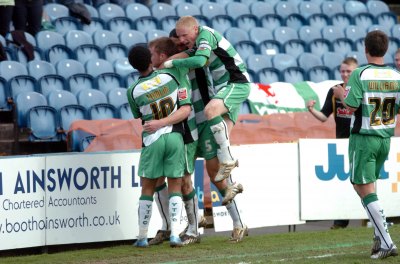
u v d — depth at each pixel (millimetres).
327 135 41156
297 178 31859
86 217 27391
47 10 49875
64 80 43219
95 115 41281
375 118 23234
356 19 60406
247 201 30750
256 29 54312
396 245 26234
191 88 27094
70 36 47312
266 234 30141
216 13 55750
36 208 26406
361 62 55125
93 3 53469
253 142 38875
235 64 26516
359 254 24281
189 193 27250
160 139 25766
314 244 26891
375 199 23250
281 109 45000
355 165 23469
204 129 26953
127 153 28172
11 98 40625
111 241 28297
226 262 23219
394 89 23359
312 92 46531
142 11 53500
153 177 26000
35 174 26375
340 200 32406
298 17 58094
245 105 44594
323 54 53500
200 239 28141
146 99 25922
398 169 33375
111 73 44781
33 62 43125
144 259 24266
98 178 27609
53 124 39969
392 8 66750
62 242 26938
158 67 26812
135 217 28344
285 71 50438
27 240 26219
